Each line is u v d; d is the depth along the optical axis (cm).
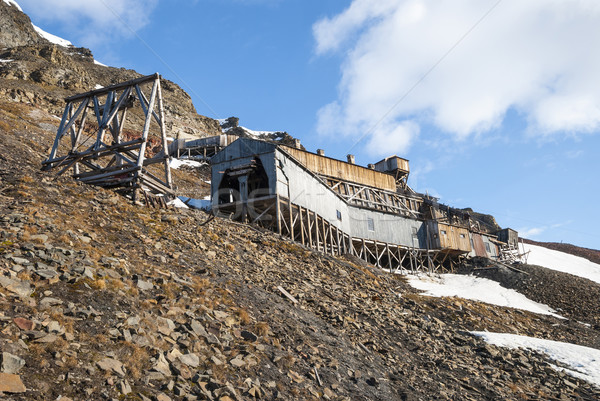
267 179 3259
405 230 4947
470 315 2483
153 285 1109
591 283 4603
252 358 977
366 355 1384
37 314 762
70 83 8244
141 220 1727
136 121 8269
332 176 4522
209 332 1000
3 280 807
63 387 633
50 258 980
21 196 1440
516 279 4547
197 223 2095
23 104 5762
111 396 659
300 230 3284
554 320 3148
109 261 1115
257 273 1733
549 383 1669
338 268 2494
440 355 1691
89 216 1505
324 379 1069
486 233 6022
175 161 6794
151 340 849
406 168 5684
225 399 777
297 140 4606
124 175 2142
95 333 793
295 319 1371
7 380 588
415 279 4106
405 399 1179
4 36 10556
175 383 762
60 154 3070
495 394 1431
